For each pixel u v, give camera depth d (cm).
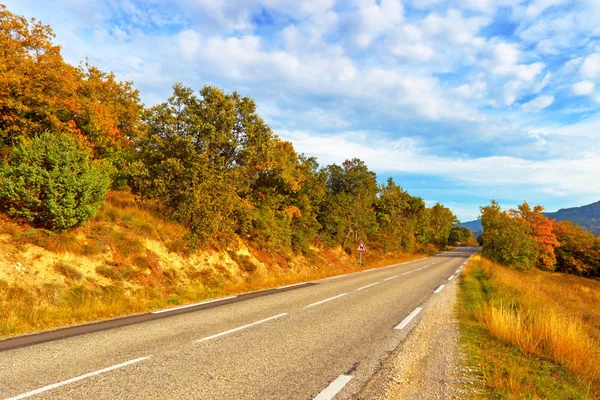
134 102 2712
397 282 1711
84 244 1111
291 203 2589
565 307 1445
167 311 909
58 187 1049
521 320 752
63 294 897
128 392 387
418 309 983
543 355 579
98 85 2389
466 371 488
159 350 553
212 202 1595
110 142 2058
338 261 2980
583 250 5731
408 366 501
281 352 554
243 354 539
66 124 1748
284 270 2086
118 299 955
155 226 1461
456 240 12138
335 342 621
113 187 1798
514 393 414
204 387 407
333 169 3578
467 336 691
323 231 3134
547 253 5172
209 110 1747
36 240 984
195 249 1505
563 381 478
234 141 1866
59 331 675
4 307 752
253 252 1984
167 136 1714
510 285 1598
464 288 1516
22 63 1519
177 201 1634
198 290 1233
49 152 1044
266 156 1995
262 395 389
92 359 503
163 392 389
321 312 908
